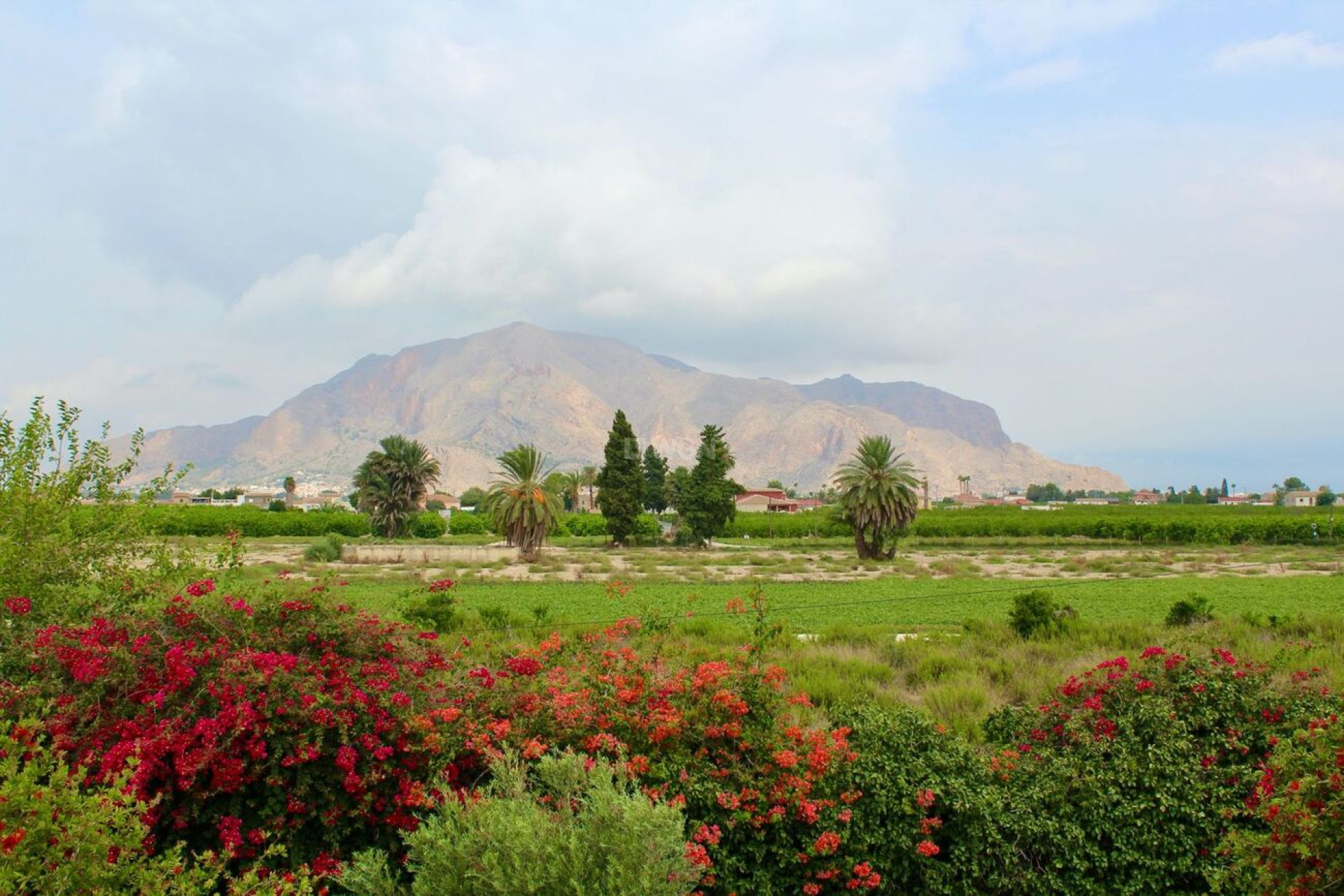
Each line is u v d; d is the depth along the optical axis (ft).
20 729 14.96
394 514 282.77
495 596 115.55
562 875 14.70
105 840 13.28
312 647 23.90
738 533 333.62
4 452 31.01
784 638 65.67
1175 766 24.72
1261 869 18.07
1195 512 431.02
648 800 16.79
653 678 25.11
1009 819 23.32
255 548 217.56
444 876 15.33
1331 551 229.25
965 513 416.67
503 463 197.57
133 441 34.40
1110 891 23.45
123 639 21.50
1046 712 30.32
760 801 21.98
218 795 19.60
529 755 20.44
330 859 19.45
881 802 22.68
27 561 29.71
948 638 70.33
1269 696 27.73
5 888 12.05
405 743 20.68
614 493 259.80
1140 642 66.59
